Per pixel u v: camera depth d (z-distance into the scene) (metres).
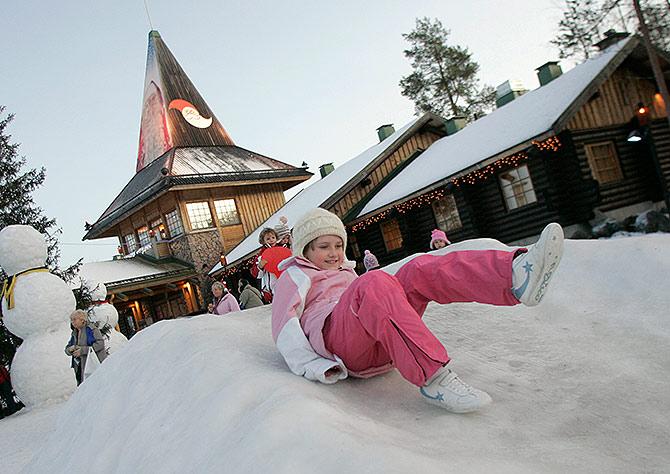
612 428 1.92
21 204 13.50
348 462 1.33
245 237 23.16
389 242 17.58
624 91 14.16
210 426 1.87
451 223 15.45
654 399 2.14
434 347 1.96
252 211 23.81
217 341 2.66
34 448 5.50
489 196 14.51
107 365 3.21
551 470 1.56
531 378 2.43
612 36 14.01
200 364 2.40
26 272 9.08
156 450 1.97
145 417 2.29
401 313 1.97
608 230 11.84
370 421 1.77
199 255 21.92
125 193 26.83
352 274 2.62
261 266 5.75
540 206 13.30
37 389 8.47
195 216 22.38
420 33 37.69
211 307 8.06
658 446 1.79
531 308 3.35
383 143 20.41
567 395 2.22
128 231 26.06
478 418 1.94
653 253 3.42
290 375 2.12
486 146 13.98
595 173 13.20
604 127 13.48
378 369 2.27
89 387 3.12
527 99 15.48
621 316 3.07
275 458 1.42
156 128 26.64
